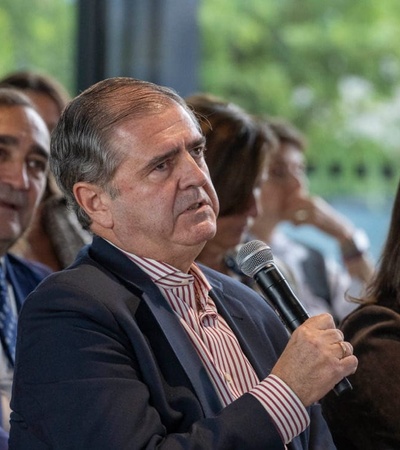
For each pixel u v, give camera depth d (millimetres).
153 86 3627
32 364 3305
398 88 10461
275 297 3668
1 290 4918
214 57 10297
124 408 3191
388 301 4418
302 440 3744
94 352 3268
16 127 4812
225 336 3684
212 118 5012
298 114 10484
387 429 4125
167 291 3594
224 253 5184
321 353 3348
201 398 3385
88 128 3514
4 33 9312
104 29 9430
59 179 3656
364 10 10484
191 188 3484
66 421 3207
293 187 7758
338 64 10484
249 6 10375
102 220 3570
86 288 3396
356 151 10484
